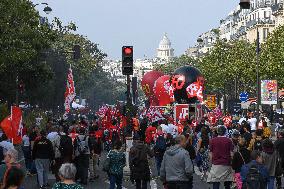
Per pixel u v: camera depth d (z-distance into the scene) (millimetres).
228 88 130125
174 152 20719
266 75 99812
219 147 24031
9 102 69000
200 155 33500
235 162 22125
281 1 148125
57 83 103312
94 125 35781
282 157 25859
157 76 83812
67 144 28844
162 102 72750
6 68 57250
